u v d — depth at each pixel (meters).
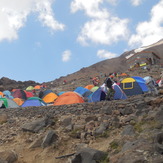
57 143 9.80
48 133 10.09
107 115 11.71
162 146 6.39
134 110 11.41
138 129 8.82
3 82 67.94
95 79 49.91
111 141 8.52
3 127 12.65
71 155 8.88
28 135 11.20
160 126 8.28
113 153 7.43
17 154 9.57
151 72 46.72
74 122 11.61
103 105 12.87
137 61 67.88
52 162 8.81
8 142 10.97
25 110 14.49
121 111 11.54
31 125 11.64
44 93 28.61
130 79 18.75
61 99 18.19
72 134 10.23
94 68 134.88
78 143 9.61
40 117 13.20
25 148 10.10
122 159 6.54
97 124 10.63
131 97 14.11
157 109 9.91
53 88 53.22
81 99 18.41
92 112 12.61
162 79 20.78
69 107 13.59
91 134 10.00
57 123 11.90
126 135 8.58
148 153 6.39
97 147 8.80
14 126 12.57
